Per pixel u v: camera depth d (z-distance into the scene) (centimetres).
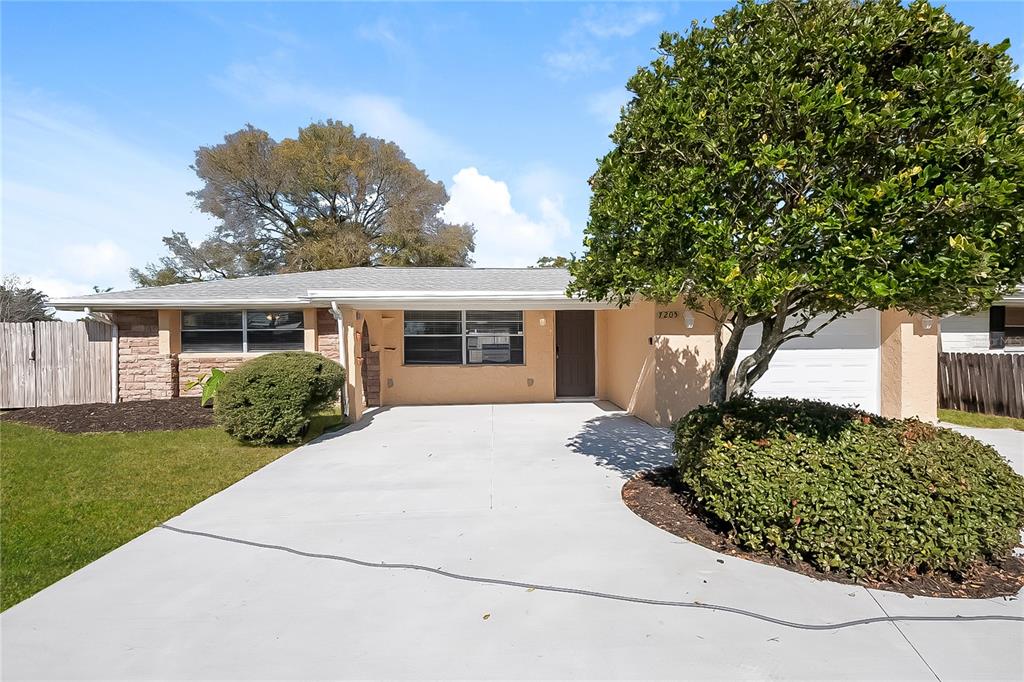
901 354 862
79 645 269
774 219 360
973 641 265
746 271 348
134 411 974
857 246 293
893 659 251
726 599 306
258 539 407
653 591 317
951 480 339
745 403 471
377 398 1120
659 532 410
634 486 527
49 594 322
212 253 2956
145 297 1046
